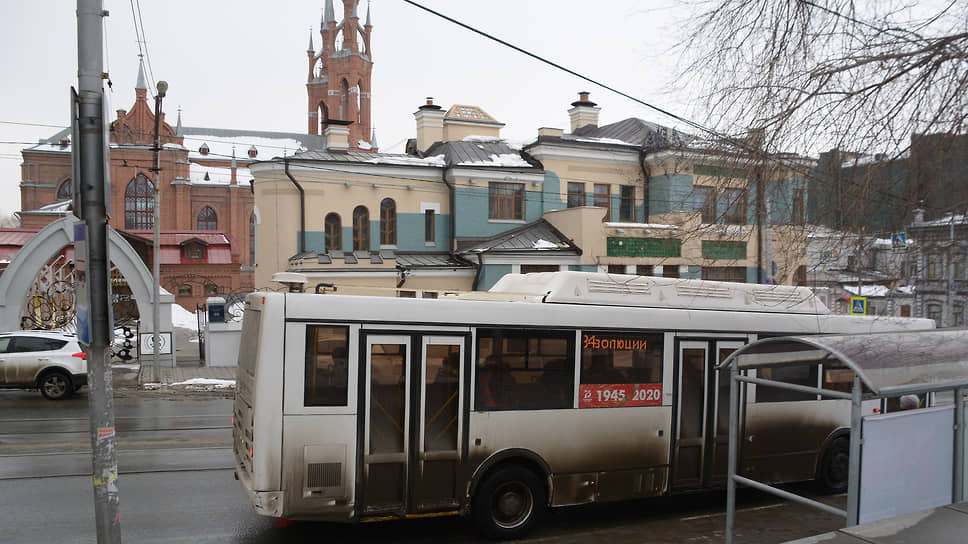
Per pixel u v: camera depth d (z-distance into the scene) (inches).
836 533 225.5
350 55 3779.5
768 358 283.0
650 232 1083.3
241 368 326.0
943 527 230.2
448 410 303.1
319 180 1079.6
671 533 331.9
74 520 318.7
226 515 336.8
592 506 374.9
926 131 272.4
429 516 322.7
